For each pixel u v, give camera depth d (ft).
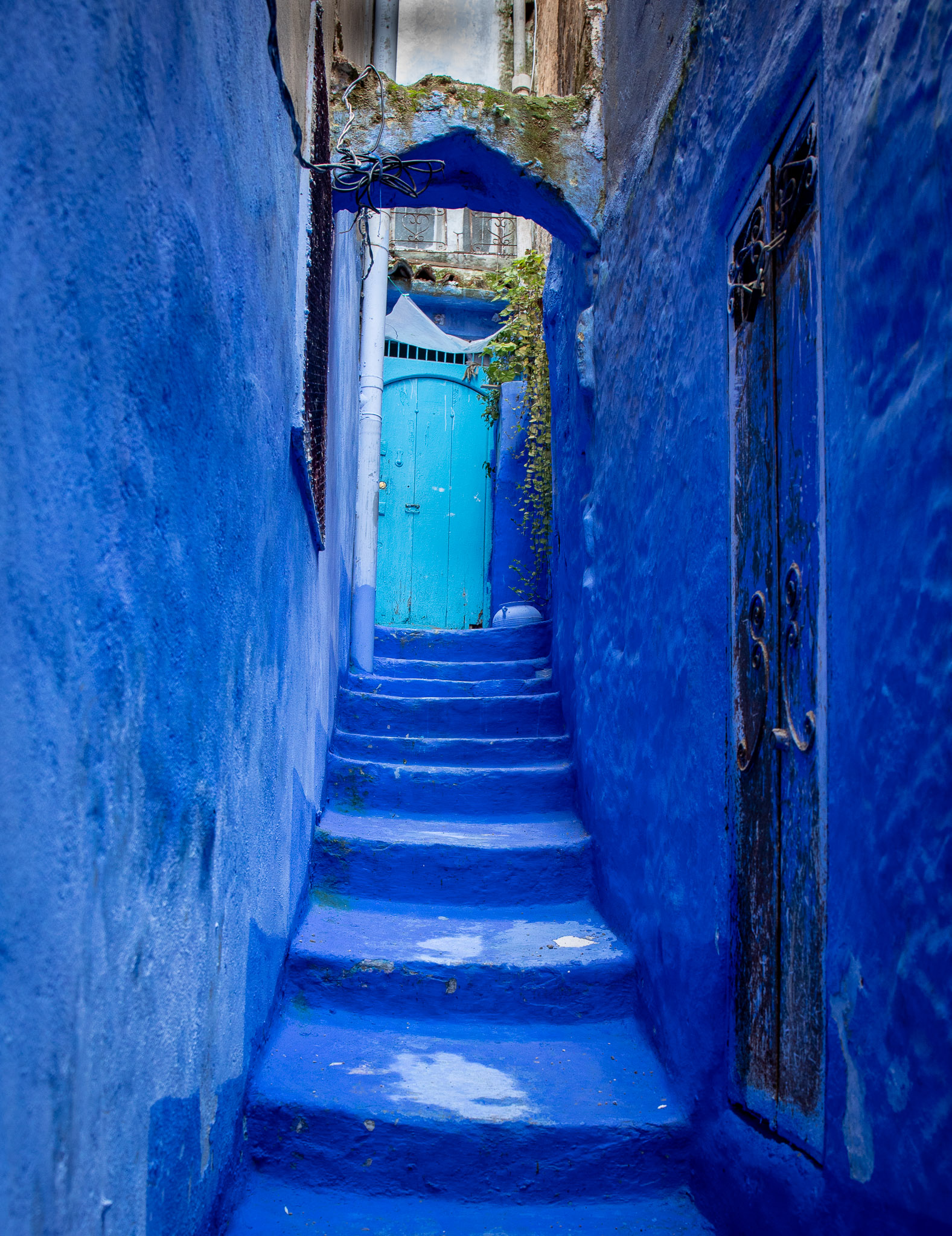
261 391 7.13
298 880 10.60
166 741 4.67
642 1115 8.20
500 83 28.19
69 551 3.37
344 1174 7.89
